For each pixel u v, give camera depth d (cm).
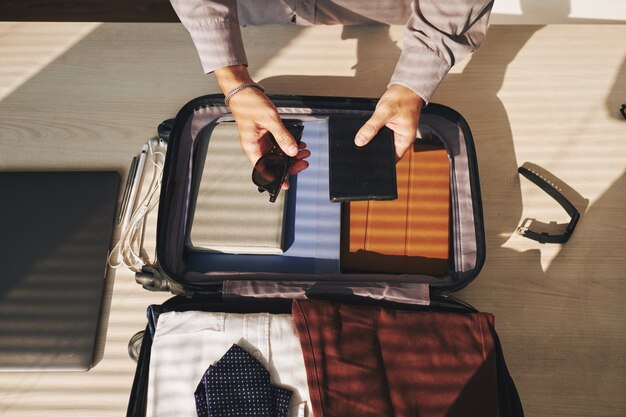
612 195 96
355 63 105
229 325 74
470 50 85
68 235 90
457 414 70
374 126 81
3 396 81
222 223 84
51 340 83
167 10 193
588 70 104
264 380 70
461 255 86
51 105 101
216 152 90
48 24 106
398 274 85
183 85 103
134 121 101
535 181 95
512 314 88
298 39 107
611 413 83
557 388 84
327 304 74
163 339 73
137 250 92
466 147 90
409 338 73
